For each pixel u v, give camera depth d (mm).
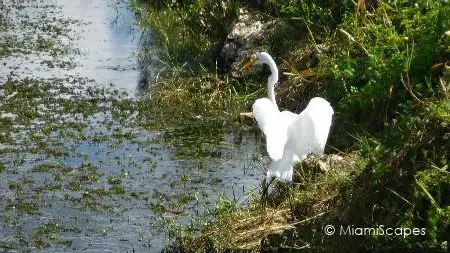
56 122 15883
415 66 13469
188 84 18000
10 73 19031
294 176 12164
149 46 21656
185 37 21500
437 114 10578
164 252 11016
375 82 13867
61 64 19969
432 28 13938
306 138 10555
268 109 10875
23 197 12586
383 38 15000
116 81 18703
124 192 12820
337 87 14961
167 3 24641
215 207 12039
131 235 11477
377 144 11977
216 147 14867
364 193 10406
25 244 11180
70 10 26438
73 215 12055
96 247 11133
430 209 9617
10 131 15336
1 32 23109
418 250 9523
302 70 16703
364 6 16266
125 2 27734
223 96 17172
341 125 14172
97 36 22906
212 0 21594
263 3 19719
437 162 10188
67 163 13891
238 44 18500
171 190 12914
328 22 17344
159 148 14734
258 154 14500
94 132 15414
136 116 16422
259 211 11375
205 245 10906
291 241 10633
